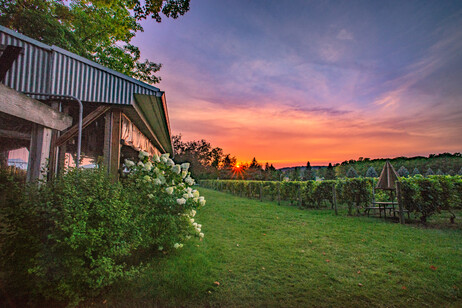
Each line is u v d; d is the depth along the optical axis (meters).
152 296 2.52
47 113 2.91
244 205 10.86
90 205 2.51
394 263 3.60
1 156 7.57
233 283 2.92
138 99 5.75
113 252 2.43
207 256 3.87
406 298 2.59
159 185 4.09
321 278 3.09
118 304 2.36
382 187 7.70
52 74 4.91
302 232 5.58
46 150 2.93
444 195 6.55
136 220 2.99
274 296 2.62
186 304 2.41
